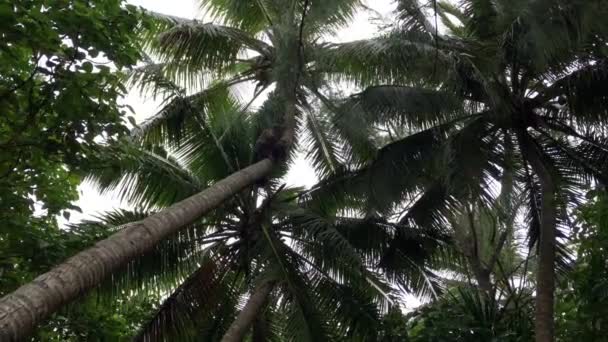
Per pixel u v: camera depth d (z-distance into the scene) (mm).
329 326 12094
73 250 7824
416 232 13398
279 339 13539
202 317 11891
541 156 12594
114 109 7242
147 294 11656
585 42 11273
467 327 10594
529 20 10430
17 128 7086
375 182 12641
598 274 10016
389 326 11828
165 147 12648
